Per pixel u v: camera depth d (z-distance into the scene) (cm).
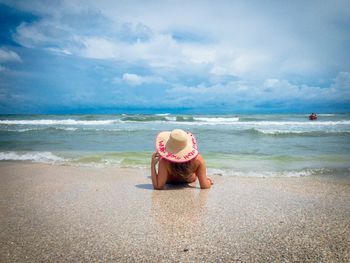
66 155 918
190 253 287
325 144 1216
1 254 285
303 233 333
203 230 342
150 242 311
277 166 750
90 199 466
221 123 2838
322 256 280
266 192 511
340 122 2908
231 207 427
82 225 356
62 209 416
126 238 320
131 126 2380
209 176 640
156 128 2116
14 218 380
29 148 1090
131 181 595
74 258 277
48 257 279
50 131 1839
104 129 1972
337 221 369
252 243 308
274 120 3375
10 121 3067
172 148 525
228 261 272
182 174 529
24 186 550
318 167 738
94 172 680
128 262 271
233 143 1239
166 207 427
